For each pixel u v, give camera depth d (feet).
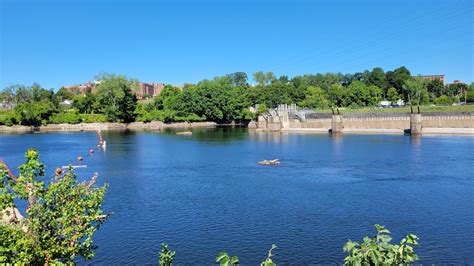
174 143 445.37
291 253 116.88
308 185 205.46
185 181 220.43
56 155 342.44
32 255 63.10
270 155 328.90
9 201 64.80
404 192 186.91
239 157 319.47
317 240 126.31
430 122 530.27
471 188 193.36
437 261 110.32
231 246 122.93
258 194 186.80
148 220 147.84
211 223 143.95
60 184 69.51
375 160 288.71
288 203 169.58
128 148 395.55
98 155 340.18
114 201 175.73
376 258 43.29
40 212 65.82
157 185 209.77
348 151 345.10
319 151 350.64
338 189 194.90
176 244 124.98
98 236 131.75
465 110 559.79
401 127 557.33
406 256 44.04
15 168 273.13
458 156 298.35
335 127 577.43
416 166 258.37
